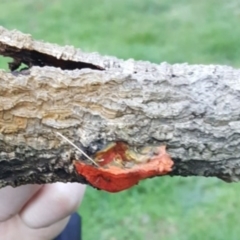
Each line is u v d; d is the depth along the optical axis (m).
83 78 0.19
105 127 0.19
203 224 0.66
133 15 1.24
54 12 1.29
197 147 0.20
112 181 0.20
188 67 0.20
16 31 0.21
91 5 1.31
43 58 0.21
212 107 0.20
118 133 0.19
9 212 0.26
